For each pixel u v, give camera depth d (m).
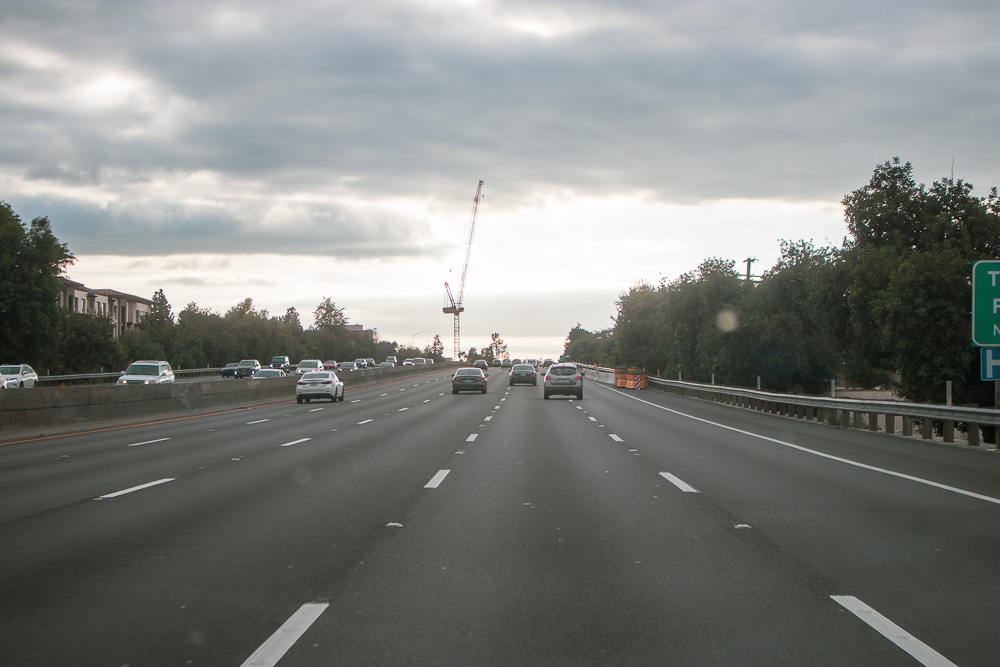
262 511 10.31
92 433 23.03
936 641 5.42
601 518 9.84
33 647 5.32
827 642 5.40
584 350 185.12
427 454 17.23
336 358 151.25
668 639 5.46
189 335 101.00
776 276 53.28
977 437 19.92
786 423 27.72
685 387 51.34
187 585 6.80
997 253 36.03
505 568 7.37
